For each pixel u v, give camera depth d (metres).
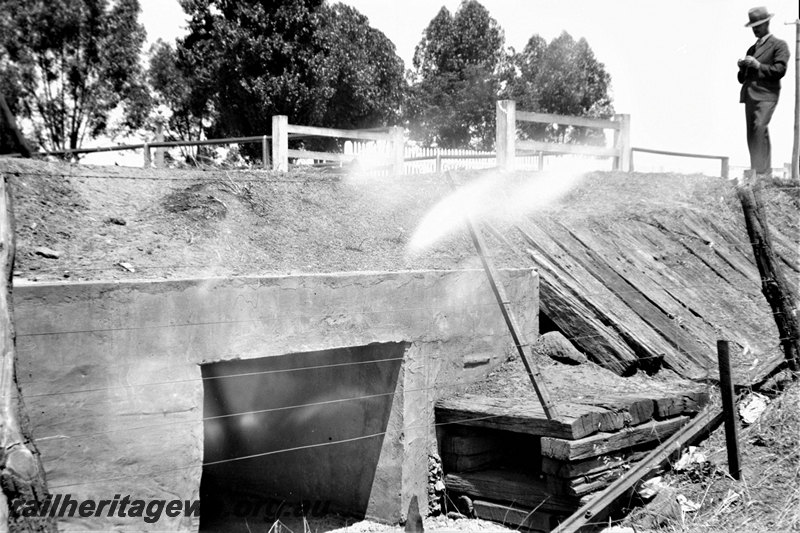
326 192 8.94
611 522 5.74
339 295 6.03
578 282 8.18
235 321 5.30
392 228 8.51
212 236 6.81
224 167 11.23
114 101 20.34
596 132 33.12
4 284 3.62
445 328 6.93
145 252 6.10
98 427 4.52
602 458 5.92
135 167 7.88
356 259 7.36
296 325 5.72
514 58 37.47
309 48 21.22
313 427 7.11
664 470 6.24
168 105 23.28
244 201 7.88
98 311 4.54
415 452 6.58
